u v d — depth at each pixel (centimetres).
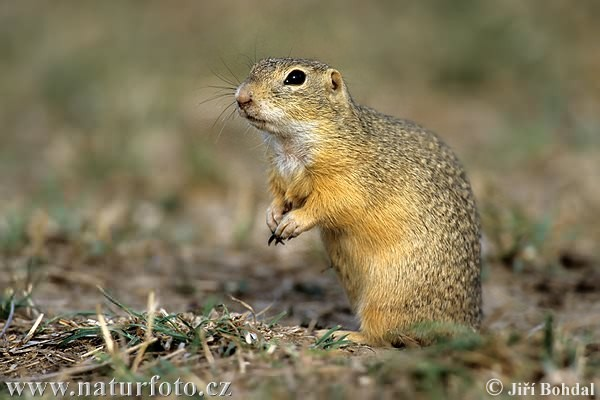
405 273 994
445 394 751
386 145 1021
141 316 921
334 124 1009
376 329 996
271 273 1382
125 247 1430
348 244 1024
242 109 1012
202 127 2225
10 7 3453
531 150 2117
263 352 824
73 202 1762
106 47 3052
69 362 866
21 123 2575
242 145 2081
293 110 1005
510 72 2823
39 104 2762
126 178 2017
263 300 1227
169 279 1304
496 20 2969
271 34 2458
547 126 2294
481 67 2825
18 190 1916
